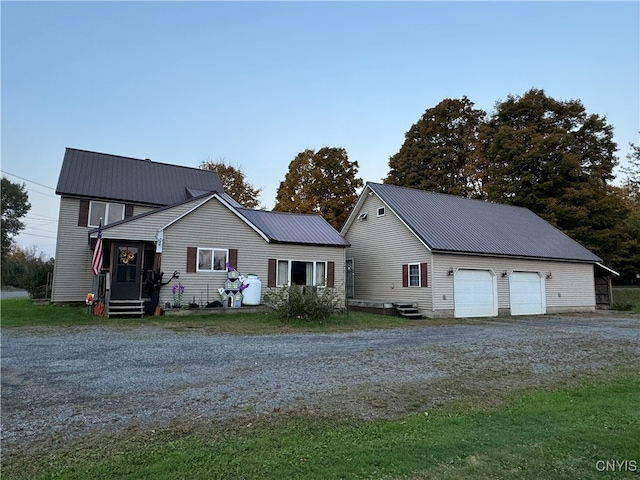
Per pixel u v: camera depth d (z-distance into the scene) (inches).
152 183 846.5
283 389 243.4
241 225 695.7
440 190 1390.3
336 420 193.0
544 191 1122.7
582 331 529.0
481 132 1283.2
